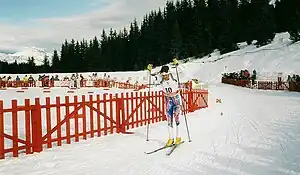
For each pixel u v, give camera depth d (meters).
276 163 6.98
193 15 109.06
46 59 128.25
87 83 50.09
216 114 16.48
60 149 8.62
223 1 105.19
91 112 10.24
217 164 7.04
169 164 7.12
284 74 50.84
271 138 9.77
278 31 91.38
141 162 7.32
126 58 117.25
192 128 12.00
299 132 10.67
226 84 54.09
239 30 96.00
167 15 120.56
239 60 65.69
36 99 8.32
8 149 7.71
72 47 123.00
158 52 105.69
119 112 11.30
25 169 6.81
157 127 12.34
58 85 52.44
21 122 15.41
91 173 6.51
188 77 63.69
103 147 8.90
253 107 20.11
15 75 76.00
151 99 14.19
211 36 98.69
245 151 8.18
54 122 14.90
